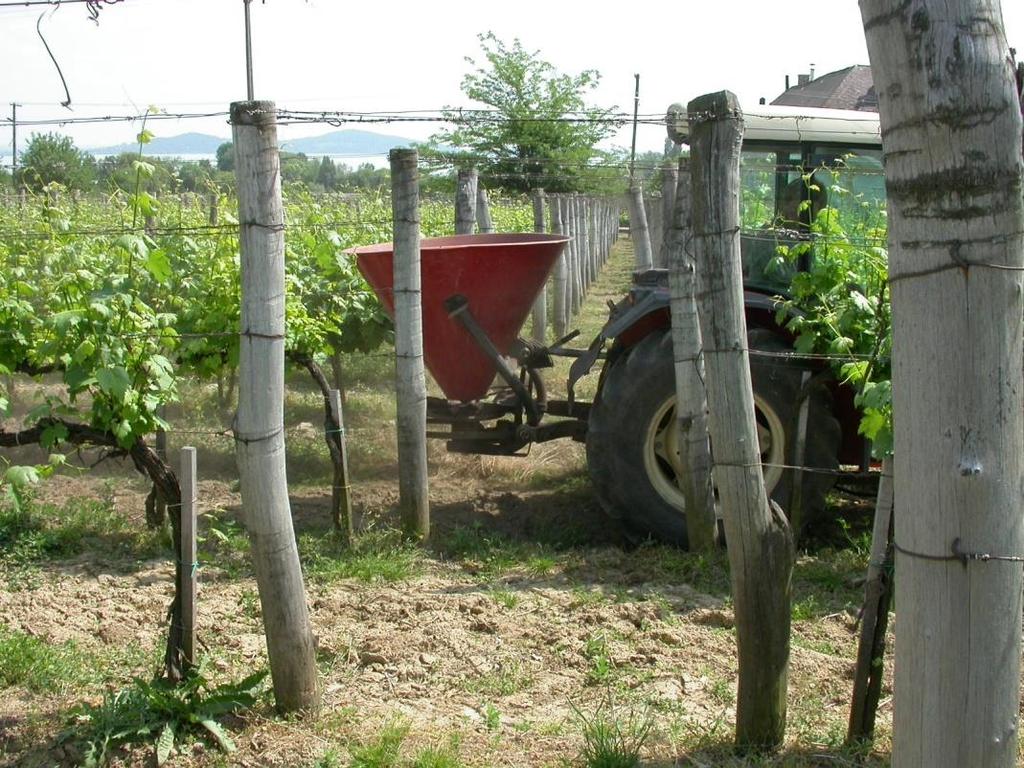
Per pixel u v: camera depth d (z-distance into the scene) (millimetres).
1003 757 2570
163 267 5062
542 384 7145
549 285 16031
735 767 3682
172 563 6176
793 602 5367
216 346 6328
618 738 3893
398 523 6875
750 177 6562
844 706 4254
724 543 6320
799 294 5699
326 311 8922
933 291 2414
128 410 4695
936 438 2449
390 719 4113
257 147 3723
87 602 5535
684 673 4570
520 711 4234
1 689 4469
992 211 2363
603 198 24766
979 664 2516
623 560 6121
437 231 13516
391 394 10984
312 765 3746
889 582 3748
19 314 5641
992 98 2334
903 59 2371
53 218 6852
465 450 7066
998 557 2477
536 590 5629
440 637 4926
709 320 3543
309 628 4105
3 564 6098
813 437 6102
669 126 5898
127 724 3938
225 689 4090
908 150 2402
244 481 3904
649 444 6270
